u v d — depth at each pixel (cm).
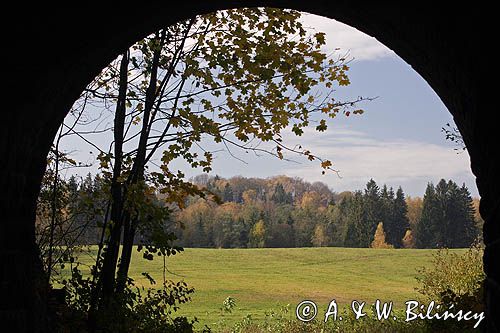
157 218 729
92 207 750
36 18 402
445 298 933
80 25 430
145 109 789
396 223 5997
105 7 425
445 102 476
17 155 454
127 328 710
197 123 788
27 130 458
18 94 427
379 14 443
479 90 378
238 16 806
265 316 1880
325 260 4231
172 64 802
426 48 435
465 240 5725
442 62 424
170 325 757
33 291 500
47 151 527
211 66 783
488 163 387
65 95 505
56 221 756
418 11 394
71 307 703
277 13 799
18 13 392
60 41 432
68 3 404
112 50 506
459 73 403
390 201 6044
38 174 515
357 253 4484
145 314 743
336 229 5956
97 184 768
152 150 791
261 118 827
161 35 800
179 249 746
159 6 454
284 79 820
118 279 771
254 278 3356
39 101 454
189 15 506
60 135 759
